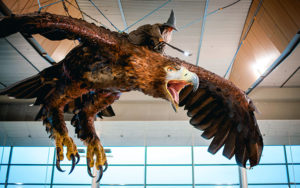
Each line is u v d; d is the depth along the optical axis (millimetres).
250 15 7496
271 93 10250
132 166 11031
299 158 10883
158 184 10906
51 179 10516
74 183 10578
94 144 3268
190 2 7305
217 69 10086
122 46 3068
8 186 10305
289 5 6074
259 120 10102
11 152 10570
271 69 8414
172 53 9445
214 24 8062
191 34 8492
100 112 3703
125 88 3189
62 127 3258
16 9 5566
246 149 3789
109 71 3098
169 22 3346
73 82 3203
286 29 6723
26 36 6863
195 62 9836
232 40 8656
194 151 11109
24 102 10008
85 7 7379
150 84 3117
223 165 11008
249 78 9383
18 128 10047
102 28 3139
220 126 3900
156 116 10156
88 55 3119
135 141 10859
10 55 8148
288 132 10602
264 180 10984
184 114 10180
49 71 3363
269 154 11180
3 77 9617
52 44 7438
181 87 3178
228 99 3781
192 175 10961
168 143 10992
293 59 8172
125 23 7984
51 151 10602
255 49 8219
